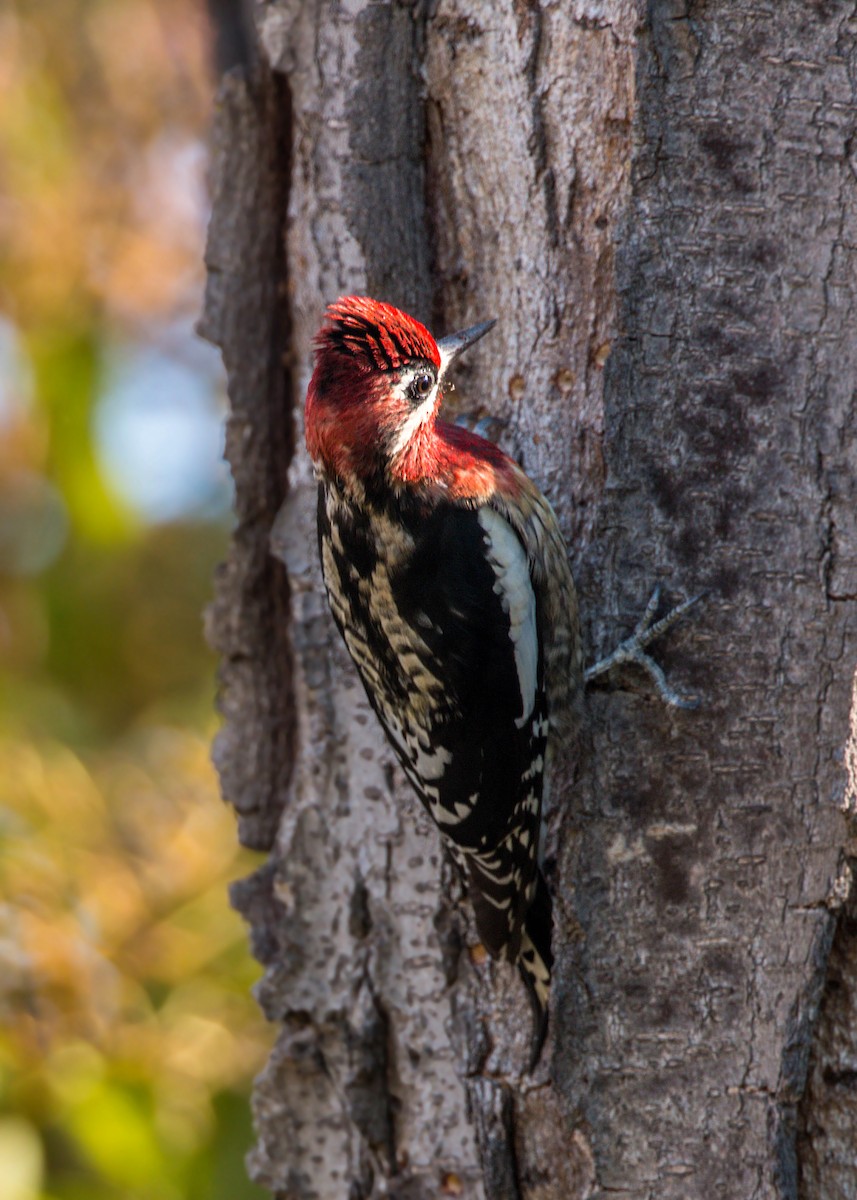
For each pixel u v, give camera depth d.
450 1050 7.50
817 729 6.88
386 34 7.51
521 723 7.08
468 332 7.33
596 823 7.00
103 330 11.77
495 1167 7.21
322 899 7.85
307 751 7.95
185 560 12.84
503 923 7.02
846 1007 6.92
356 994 7.72
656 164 6.91
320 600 7.93
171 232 12.69
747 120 6.90
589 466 7.19
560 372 7.29
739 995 6.86
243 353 8.32
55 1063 9.30
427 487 7.20
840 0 6.88
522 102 7.23
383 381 7.06
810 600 6.91
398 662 7.20
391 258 7.62
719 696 6.92
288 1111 8.00
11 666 12.68
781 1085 6.82
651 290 6.93
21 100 12.05
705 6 6.85
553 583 7.18
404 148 7.59
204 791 10.83
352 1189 7.89
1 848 9.86
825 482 6.91
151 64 12.68
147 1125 9.23
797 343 6.92
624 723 6.98
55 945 9.51
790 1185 6.81
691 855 6.91
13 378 11.99
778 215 6.91
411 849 7.62
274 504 8.38
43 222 12.09
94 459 11.37
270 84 8.11
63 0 12.44
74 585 12.30
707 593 6.93
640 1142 6.90
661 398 6.96
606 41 6.95
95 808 10.69
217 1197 9.38
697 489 6.95
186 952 10.10
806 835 6.85
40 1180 9.05
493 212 7.45
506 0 7.22
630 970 6.94
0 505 12.96
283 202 8.21
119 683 12.47
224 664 8.54
